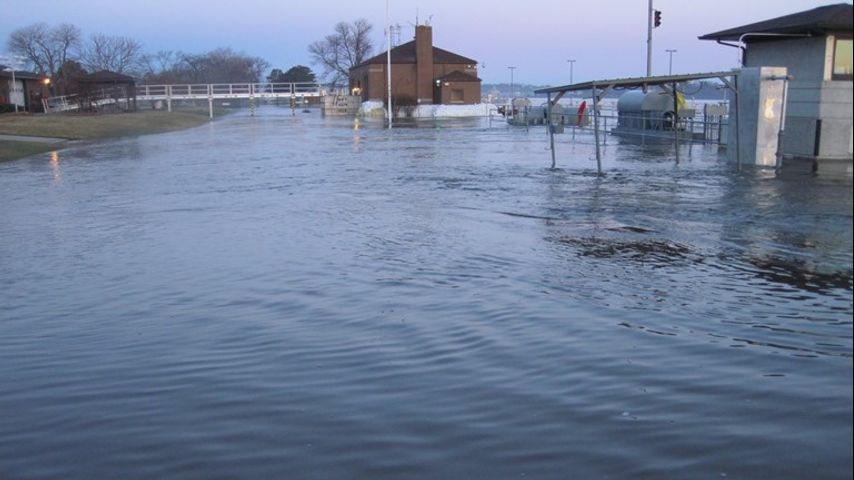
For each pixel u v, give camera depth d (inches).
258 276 441.1
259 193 829.2
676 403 247.8
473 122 2721.5
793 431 225.0
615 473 203.2
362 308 370.0
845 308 349.4
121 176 1060.5
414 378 276.8
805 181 522.0
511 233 554.6
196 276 446.3
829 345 300.5
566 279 414.9
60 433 239.9
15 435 239.3
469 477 203.5
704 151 1213.1
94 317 369.7
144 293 411.8
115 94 3435.0
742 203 636.7
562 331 326.0
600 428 230.7
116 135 2121.1
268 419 245.0
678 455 212.4
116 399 265.9
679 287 392.2
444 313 357.7
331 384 273.6
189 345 322.7
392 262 467.8
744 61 882.1
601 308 358.6
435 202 726.5
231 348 317.1
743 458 209.3
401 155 1298.0
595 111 916.6
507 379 273.1
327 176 987.9
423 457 215.9
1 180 1045.8
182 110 4087.1
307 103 5605.3
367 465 212.2
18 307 391.9
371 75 3572.8
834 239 478.3
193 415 249.9
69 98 3321.9
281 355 306.3
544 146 1441.9
